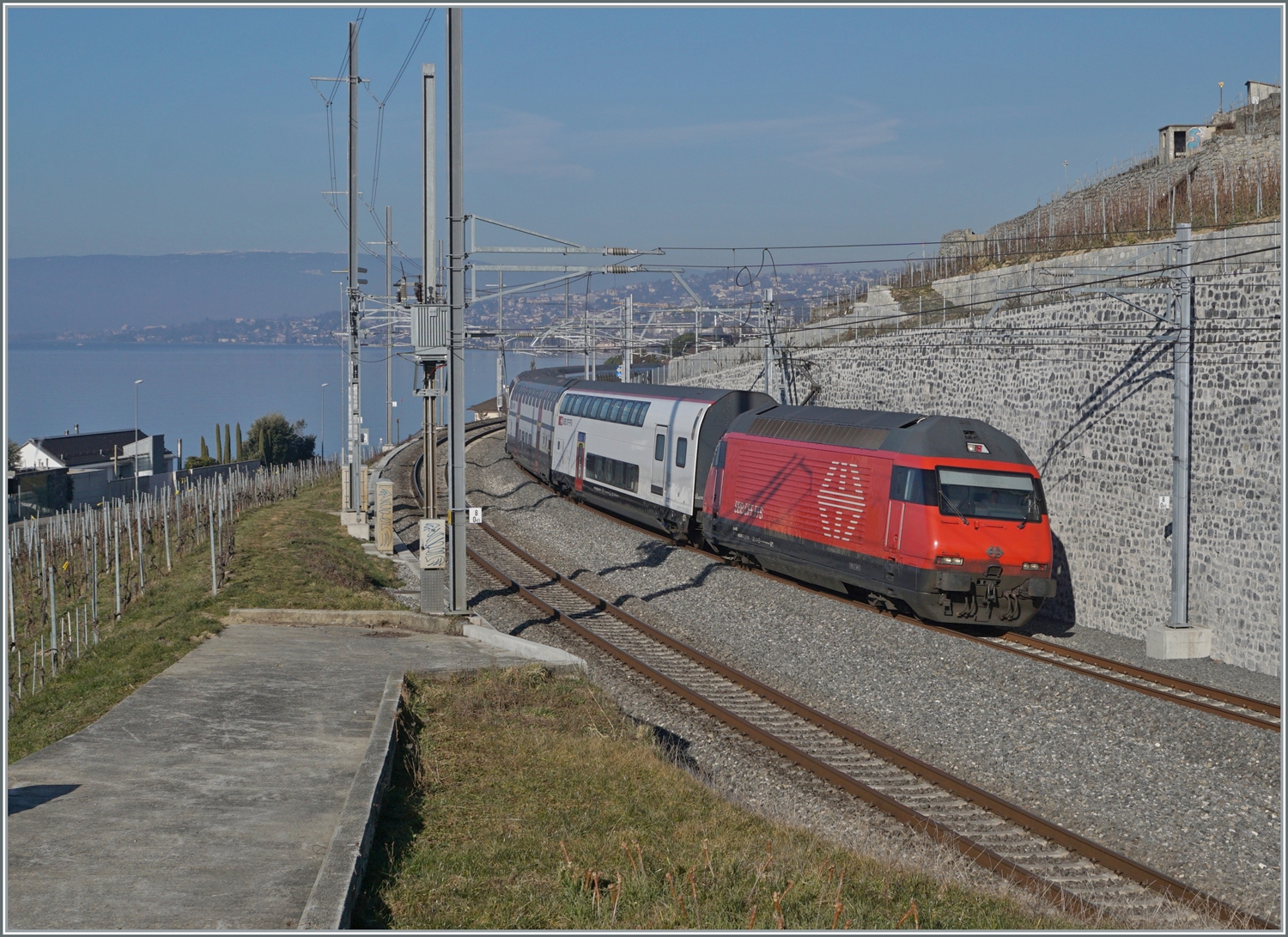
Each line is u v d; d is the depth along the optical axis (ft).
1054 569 78.18
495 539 104.12
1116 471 71.51
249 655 52.85
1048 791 42.19
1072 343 75.61
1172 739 45.78
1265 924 31.37
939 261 147.84
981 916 28.76
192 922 23.34
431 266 74.95
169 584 72.90
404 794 35.04
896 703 53.47
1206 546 63.82
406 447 186.60
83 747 36.78
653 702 53.83
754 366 130.41
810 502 76.33
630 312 153.07
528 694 48.73
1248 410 60.70
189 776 33.94
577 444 124.26
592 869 29.32
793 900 28.14
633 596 80.89
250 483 141.38
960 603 65.31
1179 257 62.64
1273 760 42.52
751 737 48.57
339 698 44.75
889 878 31.19
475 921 25.89
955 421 69.15
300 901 24.67
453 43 65.26
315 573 76.23
